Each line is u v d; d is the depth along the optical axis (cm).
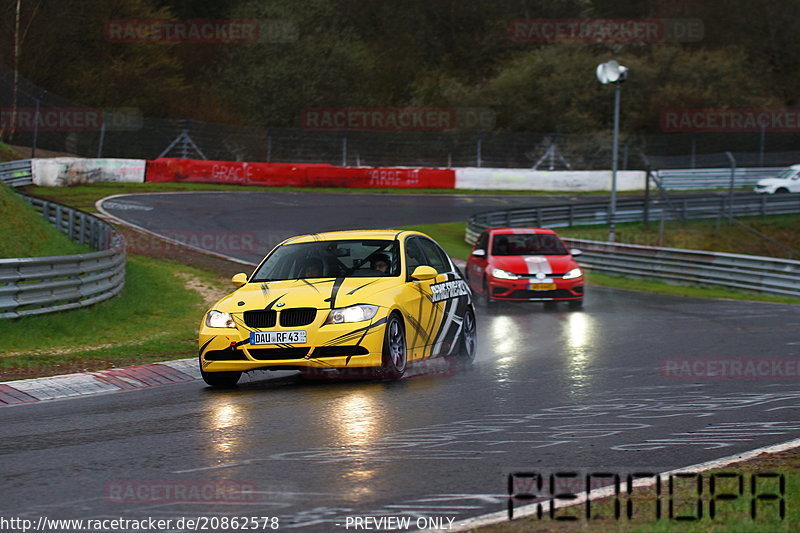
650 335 5184
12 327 4809
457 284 4056
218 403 3061
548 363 4056
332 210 12962
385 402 2991
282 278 3622
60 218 8581
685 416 2756
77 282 5466
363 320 3300
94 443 2423
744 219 14162
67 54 18675
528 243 7031
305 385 3441
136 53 19538
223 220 11294
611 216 11044
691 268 9194
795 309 6775
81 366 4009
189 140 17450
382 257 3666
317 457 2195
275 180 15875
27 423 2764
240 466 2114
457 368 3909
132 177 14562
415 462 2136
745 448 2294
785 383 3459
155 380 3728
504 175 17612
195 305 6525
